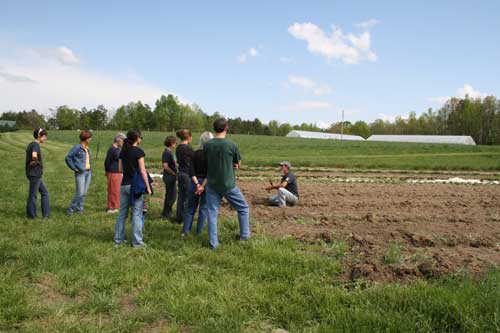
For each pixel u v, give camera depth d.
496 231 7.64
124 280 5.04
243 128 133.38
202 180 7.29
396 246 6.42
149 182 6.73
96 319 4.12
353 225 8.14
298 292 4.69
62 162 25.28
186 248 6.41
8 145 46.28
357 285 4.84
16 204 10.38
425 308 4.05
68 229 7.66
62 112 104.62
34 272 5.20
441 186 16.03
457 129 115.75
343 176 21.44
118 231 6.78
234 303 4.34
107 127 110.00
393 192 13.88
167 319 4.14
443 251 6.09
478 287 4.45
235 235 7.28
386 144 66.19
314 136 111.38
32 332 3.79
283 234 7.29
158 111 104.56
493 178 21.44
